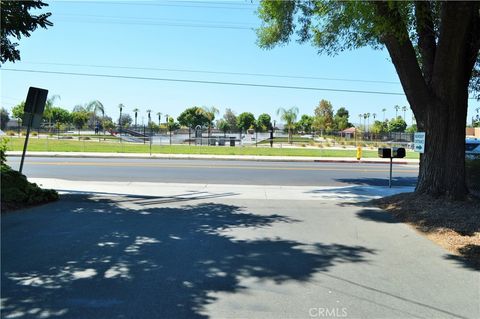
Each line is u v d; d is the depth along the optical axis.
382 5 9.37
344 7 10.65
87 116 91.31
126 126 100.44
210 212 9.80
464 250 6.79
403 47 10.29
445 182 10.48
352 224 8.72
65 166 21.67
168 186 14.80
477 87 15.08
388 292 5.06
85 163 23.64
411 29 11.52
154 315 4.34
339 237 7.62
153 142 53.59
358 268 5.91
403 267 5.98
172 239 7.28
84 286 5.08
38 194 10.51
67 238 7.22
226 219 9.05
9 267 5.72
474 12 10.40
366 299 4.85
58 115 98.75
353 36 12.91
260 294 4.94
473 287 5.25
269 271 5.72
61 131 76.50
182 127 102.25
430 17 10.88
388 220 9.14
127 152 32.75
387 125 106.19
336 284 5.29
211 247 6.83
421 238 7.60
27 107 11.73
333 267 5.94
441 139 10.51
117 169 20.59
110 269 5.69
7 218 8.70
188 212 9.77
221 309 4.51
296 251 6.68
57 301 4.64
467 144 25.03
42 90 11.90
